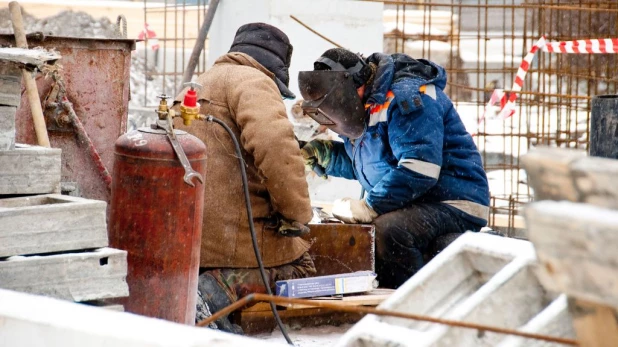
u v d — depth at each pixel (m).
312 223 14.80
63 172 13.93
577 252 4.52
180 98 13.66
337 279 13.89
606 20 31.02
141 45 38.62
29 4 38.31
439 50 41.56
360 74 15.01
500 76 41.97
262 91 13.26
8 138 10.15
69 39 13.93
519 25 46.03
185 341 5.70
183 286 11.73
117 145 11.66
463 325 5.73
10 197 10.24
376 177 15.70
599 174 4.63
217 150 13.45
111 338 5.83
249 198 13.10
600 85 31.47
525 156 4.91
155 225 11.48
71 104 14.07
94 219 9.94
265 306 13.58
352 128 15.06
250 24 14.20
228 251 13.42
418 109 14.81
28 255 9.59
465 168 15.51
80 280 9.72
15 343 6.34
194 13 38.84
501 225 22.44
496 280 6.49
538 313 6.45
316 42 22.23
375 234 15.15
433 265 7.11
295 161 13.06
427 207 15.30
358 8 22.69
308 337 13.60
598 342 4.73
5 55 9.66
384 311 5.98
